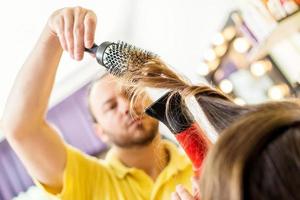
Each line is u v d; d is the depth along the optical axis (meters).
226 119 0.43
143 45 2.15
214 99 0.47
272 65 1.47
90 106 1.11
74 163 0.91
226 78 1.63
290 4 1.28
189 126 0.48
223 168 0.34
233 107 0.44
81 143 2.41
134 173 0.95
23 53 1.99
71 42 0.63
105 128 1.00
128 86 0.58
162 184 0.91
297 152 0.32
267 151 0.33
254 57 1.50
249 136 0.34
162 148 0.97
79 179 0.91
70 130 2.42
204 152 0.47
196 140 0.48
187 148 0.48
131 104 0.62
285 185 0.31
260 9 1.38
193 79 1.83
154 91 0.53
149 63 0.54
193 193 0.50
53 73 0.79
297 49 1.38
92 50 0.60
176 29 1.93
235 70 1.59
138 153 0.98
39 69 0.77
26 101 0.78
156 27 2.02
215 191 0.34
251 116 0.37
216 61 1.68
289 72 1.42
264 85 1.51
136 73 0.54
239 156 0.33
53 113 2.43
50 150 0.86
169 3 1.91
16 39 1.90
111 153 1.04
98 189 0.94
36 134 0.83
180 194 0.50
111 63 0.57
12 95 0.80
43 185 0.89
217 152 0.35
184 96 0.49
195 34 1.79
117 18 2.08
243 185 0.33
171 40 1.97
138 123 0.95
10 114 0.80
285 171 0.32
